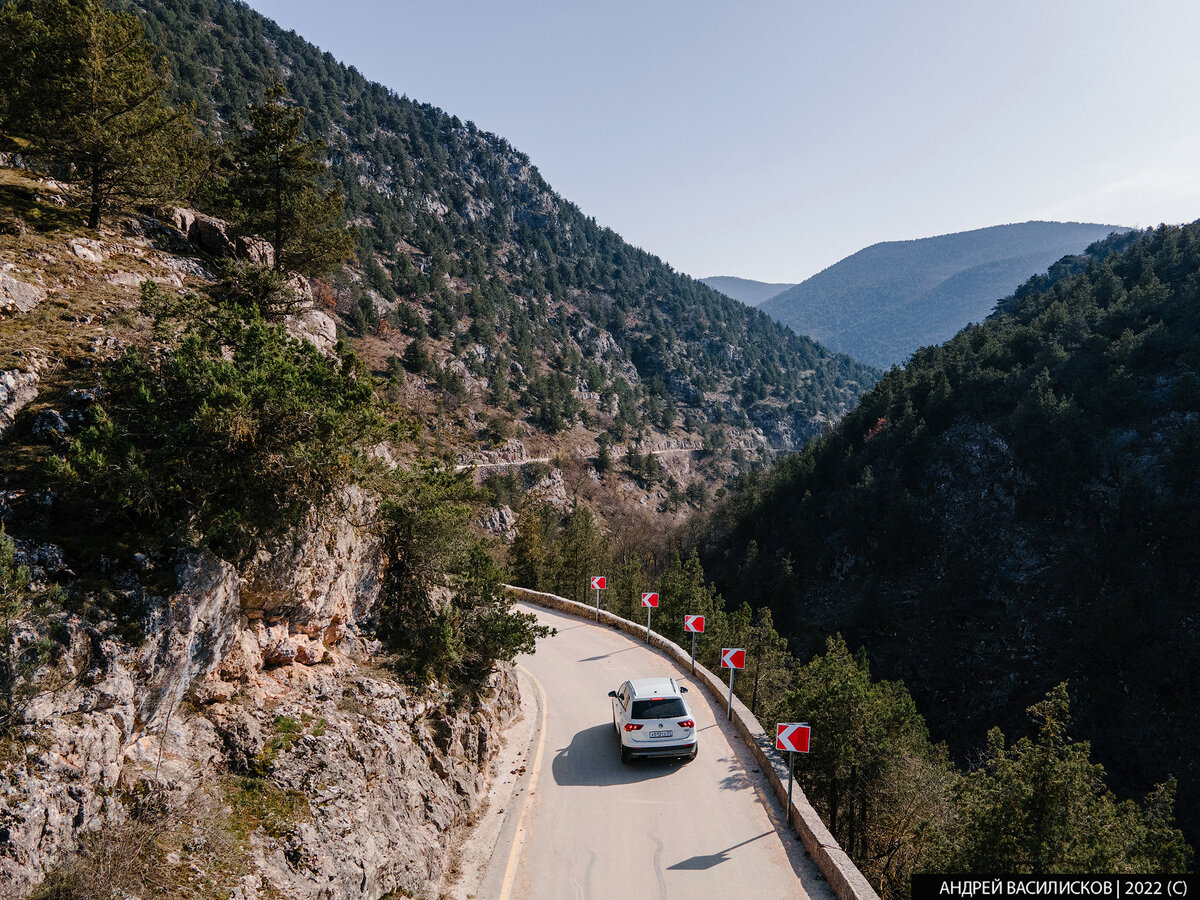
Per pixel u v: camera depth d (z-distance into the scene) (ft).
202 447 26.43
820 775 63.82
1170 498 209.56
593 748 48.14
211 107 448.24
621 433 570.46
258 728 26.61
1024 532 236.02
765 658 116.98
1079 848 48.16
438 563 44.96
